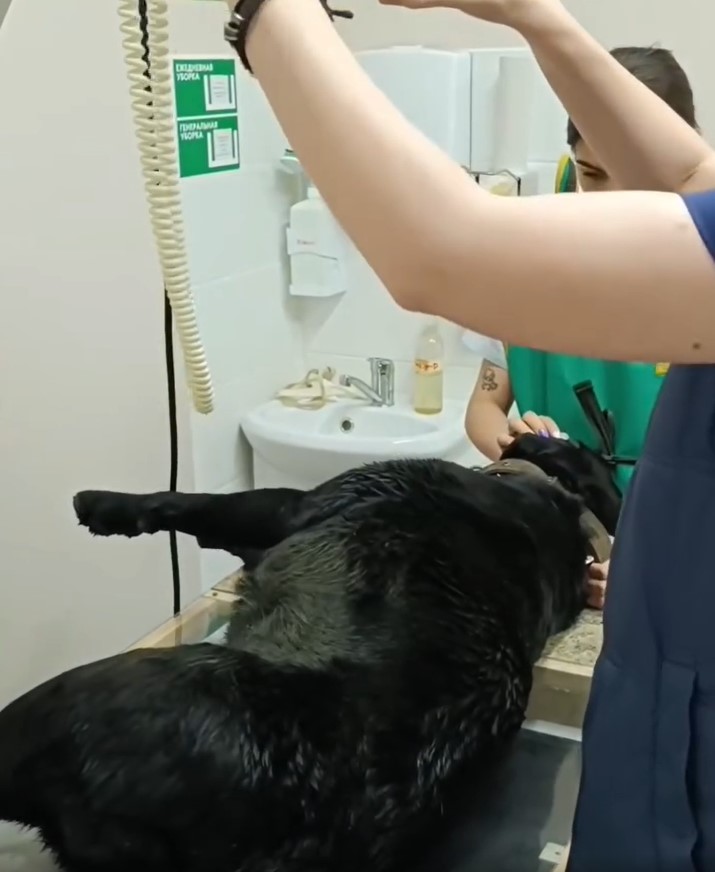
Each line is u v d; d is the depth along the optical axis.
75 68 1.58
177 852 0.73
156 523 1.19
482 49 2.16
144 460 1.91
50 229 1.58
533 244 0.50
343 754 0.77
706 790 0.75
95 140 1.65
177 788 0.72
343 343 2.59
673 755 0.75
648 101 0.82
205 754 0.73
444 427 2.35
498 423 1.73
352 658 0.84
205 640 1.10
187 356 1.13
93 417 1.74
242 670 0.79
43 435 1.63
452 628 0.90
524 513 1.12
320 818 0.75
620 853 0.79
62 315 1.63
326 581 0.95
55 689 0.77
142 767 0.72
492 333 0.53
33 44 1.50
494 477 1.20
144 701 0.75
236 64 2.23
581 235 0.50
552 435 1.40
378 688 0.82
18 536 1.61
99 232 1.69
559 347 0.53
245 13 0.55
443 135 2.12
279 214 2.49
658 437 0.76
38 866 0.83
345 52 0.55
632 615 0.77
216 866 0.73
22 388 1.57
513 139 2.14
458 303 0.53
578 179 1.43
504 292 0.51
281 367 2.59
